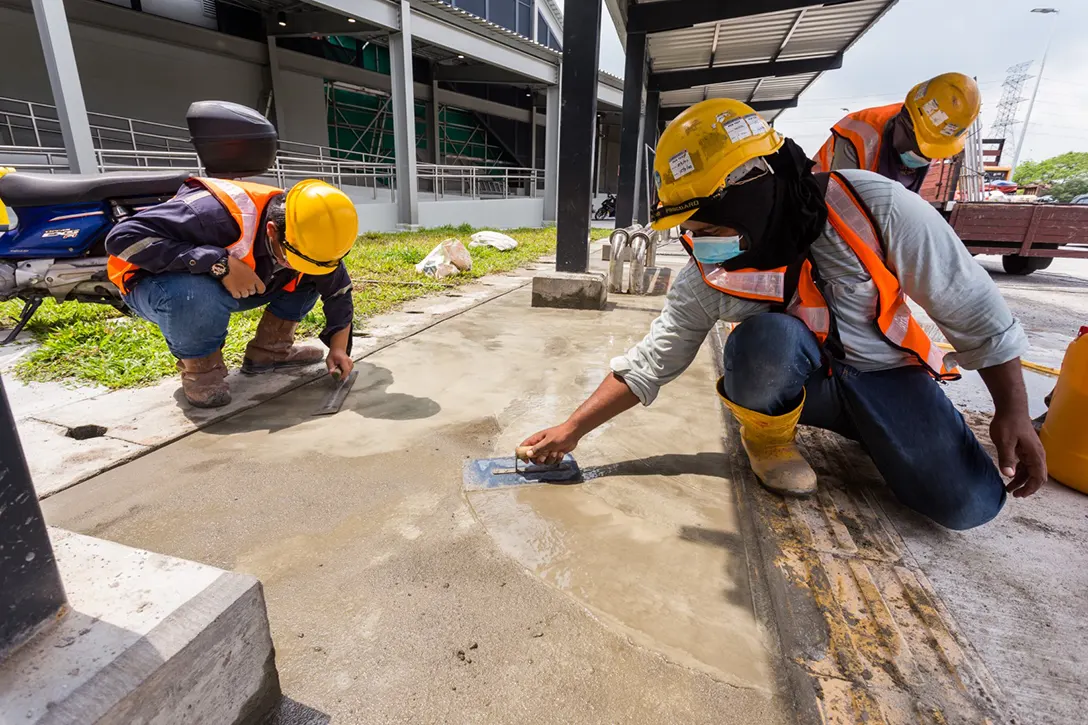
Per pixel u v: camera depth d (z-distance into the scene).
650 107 11.74
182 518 1.80
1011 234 8.09
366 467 2.15
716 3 7.42
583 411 1.97
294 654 1.31
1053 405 2.18
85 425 2.40
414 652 1.32
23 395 2.72
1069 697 1.21
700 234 1.55
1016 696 1.21
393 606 1.46
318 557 1.64
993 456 2.34
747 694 1.23
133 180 3.19
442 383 3.06
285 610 1.44
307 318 4.08
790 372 1.72
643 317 4.71
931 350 1.78
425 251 8.18
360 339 3.81
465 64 17.97
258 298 2.79
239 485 2.00
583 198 4.86
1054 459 2.13
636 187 9.02
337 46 15.70
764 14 7.54
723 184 1.43
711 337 4.11
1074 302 6.27
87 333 3.55
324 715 1.16
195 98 12.38
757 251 1.56
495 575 1.58
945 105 2.38
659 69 11.36
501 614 1.44
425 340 3.86
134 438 2.30
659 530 1.80
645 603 1.49
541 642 1.36
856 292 1.65
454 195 16.80
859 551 1.69
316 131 15.45
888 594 1.51
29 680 0.81
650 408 2.79
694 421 2.64
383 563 1.62
